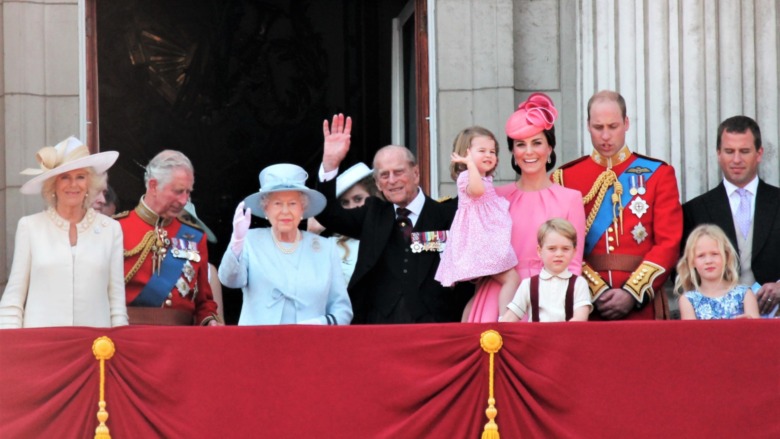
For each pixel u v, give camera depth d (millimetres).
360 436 34031
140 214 38375
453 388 34031
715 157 43344
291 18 51125
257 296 37062
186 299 38375
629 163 39156
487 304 36719
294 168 37625
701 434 34125
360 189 42469
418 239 37844
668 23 43781
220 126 50969
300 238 37844
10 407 33906
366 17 50406
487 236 36438
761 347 34312
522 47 44719
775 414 34156
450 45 44406
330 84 50906
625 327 34312
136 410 34000
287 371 34188
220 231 50906
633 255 38438
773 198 40344
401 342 34250
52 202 36156
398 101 47688
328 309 37625
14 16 42938
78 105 43000
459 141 37625
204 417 34031
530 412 34094
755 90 43562
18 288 35656
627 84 43781
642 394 34156
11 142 42531
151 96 50406
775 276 39875
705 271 37531
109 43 50125
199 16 50906
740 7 43781
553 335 34281
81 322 35656
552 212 37344
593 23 44281
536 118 37594
